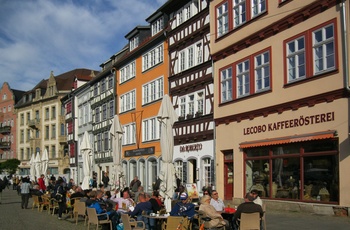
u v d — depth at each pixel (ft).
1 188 104.47
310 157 63.00
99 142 175.11
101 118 171.12
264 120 73.10
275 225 50.88
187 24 103.81
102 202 52.24
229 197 84.53
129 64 142.82
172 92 110.42
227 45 84.64
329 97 59.41
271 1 71.61
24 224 58.18
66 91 270.87
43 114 282.36
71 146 216.54
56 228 53.98
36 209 83.15
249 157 77.36
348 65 56.39
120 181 78.54
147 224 44.80
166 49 115.65
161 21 122.72
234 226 42.45
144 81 130.21
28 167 296.30
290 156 66.95
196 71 98.43
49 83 277.85
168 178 54.49
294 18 66.23
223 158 86.69
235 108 81.30
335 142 58.70
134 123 137.28
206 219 41.22
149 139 126.31
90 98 186.80
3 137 332.19
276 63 70.23
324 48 60.85
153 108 123.65
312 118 62.49
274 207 68.74
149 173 125.39
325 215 58.54
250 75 77.05
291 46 67.41
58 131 268.00
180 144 105.19
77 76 213.66
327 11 60.23
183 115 105.09
